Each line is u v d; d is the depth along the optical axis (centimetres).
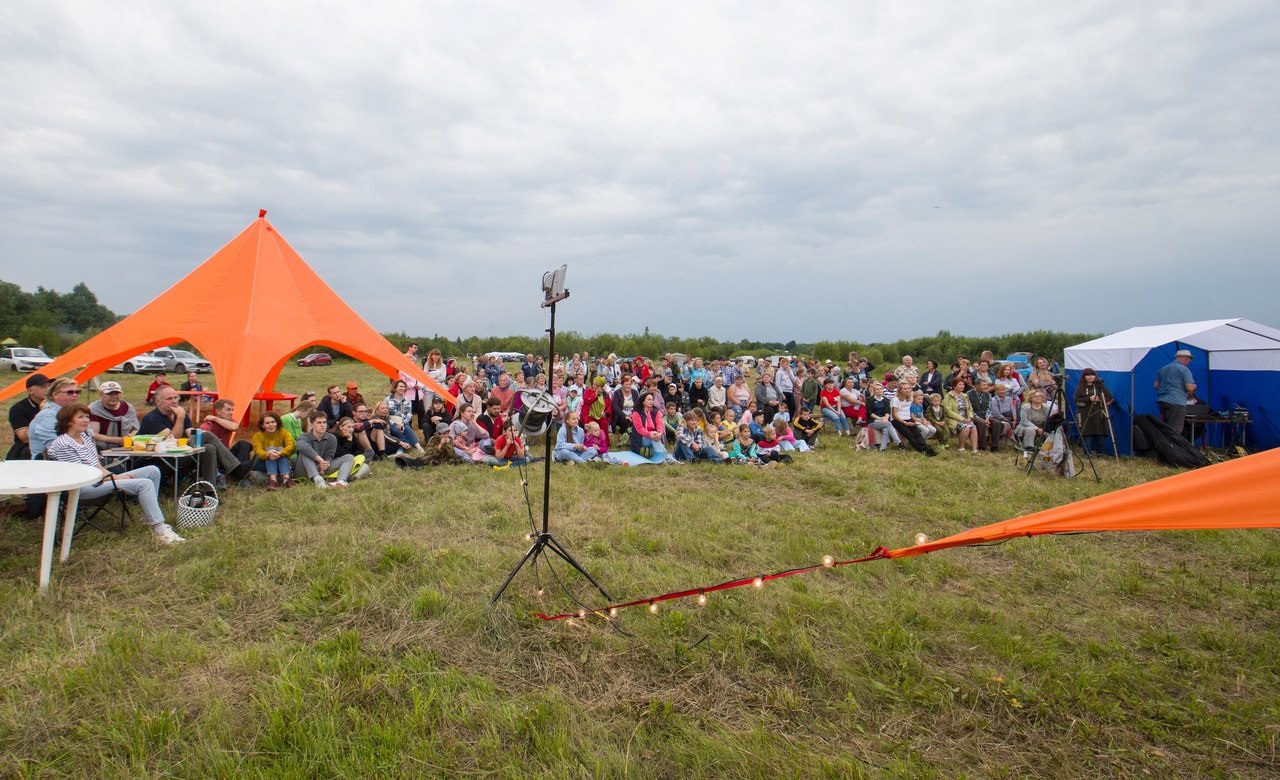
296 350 847
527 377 1433
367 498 656
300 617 380
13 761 249
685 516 618
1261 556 519
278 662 321
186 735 269
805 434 1111
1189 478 232
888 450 1073
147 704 287
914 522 630
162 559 462
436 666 329
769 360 1619
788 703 306
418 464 850
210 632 359
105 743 263
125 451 565
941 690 319
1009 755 277
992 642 367
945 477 838
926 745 281
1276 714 305
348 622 373
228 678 311
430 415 1016
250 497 651
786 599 413
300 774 245
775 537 564
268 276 897
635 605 400
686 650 347
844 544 543
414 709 287
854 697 313
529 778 250
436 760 258
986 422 1070
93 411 655
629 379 1099
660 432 947
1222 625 402
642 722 288
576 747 268
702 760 262
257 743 264
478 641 357
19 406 604
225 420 713
